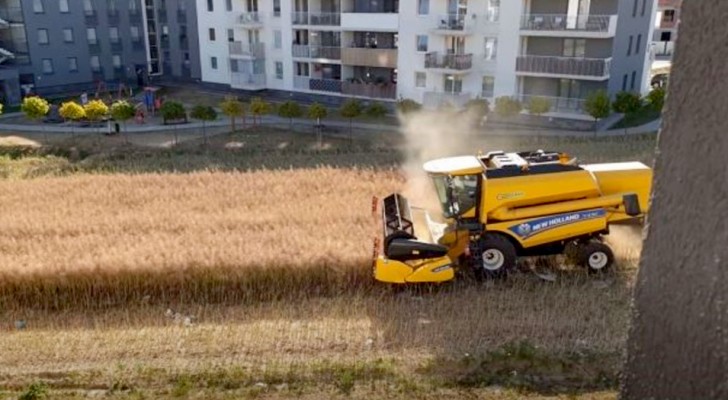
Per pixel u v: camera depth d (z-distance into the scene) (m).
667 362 1.64
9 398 7.11
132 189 17.78
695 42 1.43
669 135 1.53
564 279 10.35
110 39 47.62
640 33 32.34
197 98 41.09
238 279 10.64
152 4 49.81
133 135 30.92
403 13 33.56
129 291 10.67
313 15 36.88
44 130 32.19
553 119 30.95
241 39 41.19
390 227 10.23
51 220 14.69
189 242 12.41
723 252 1.46
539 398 6.32
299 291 10.52
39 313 10.12
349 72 37.38
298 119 33.97
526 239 10.30
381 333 8.62
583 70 29.12
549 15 29.39
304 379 7.24
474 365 7.25
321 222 13.84
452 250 10.52
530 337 8.23
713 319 1.50
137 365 7.85
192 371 7.57
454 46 32.84
